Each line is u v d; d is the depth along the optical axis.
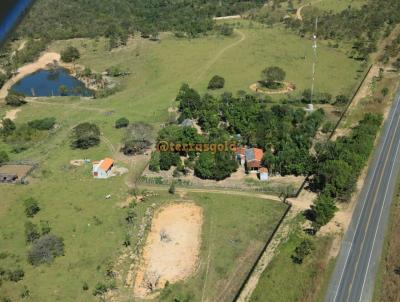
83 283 93.00
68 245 104.12
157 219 113.06
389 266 94.44
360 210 112.88
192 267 97.19
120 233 108.06
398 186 122.38
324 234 104.69
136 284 92.88
